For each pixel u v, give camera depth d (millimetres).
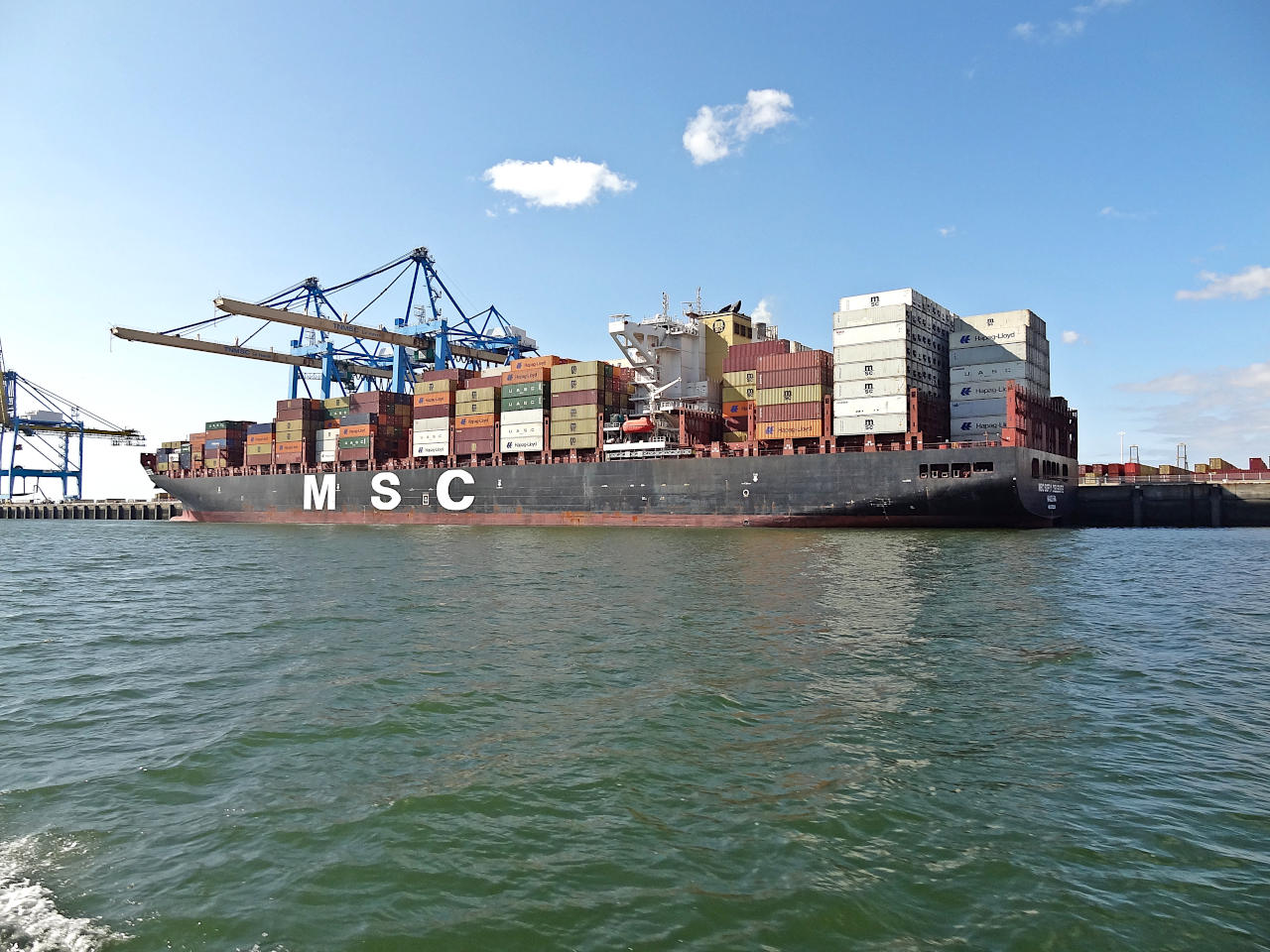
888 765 10484
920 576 29953
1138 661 16312
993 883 7449
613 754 10969
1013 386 50156
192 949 6531
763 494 57250
